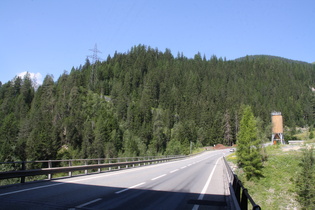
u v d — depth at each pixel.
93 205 7.32
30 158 49.00
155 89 179.75
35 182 12.56
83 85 169.62
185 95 176.50
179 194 9.98
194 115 141.75
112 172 20.11
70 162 15.91
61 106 109.81
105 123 97.00
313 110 146.12
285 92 184.88
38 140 52.69
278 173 32.09
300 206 23.70
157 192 10.24
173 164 34.47
